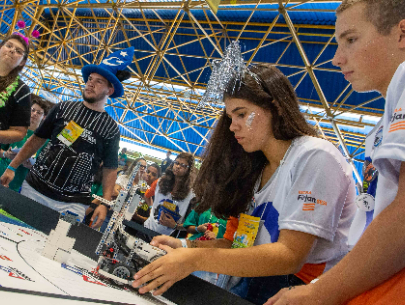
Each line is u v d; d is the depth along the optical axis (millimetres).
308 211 959
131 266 1014
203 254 956
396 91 644
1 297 555
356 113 6621
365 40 842
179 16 8062
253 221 1151
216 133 1314
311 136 1109
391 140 599
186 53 8555
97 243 1277
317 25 6457
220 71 1102
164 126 11945
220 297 968
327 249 1063
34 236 1328
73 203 2199
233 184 1283
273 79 1113
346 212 1099
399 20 795
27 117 2311
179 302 1035
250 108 1088
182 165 2549
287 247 958
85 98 2236
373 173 977
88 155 2225
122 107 10898
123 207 1040
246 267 931
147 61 9258
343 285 609
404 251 561
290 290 696
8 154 2891
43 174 2131
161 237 1190
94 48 9648
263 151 1198
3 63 2068
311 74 5531
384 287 606
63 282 797
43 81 8047
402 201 571
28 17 9172
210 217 2562
